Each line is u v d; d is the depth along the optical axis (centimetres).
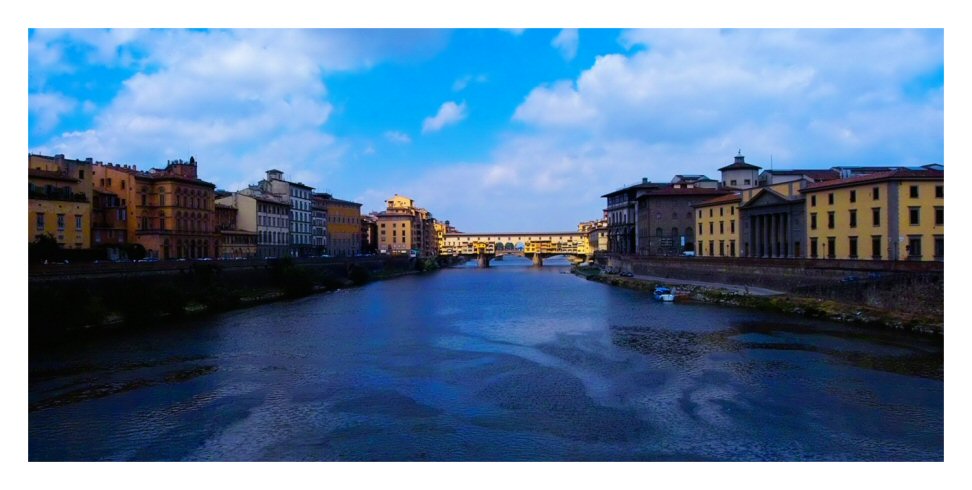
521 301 9650
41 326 5750
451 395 4012
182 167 11825
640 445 3111
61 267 6419
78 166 9062
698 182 15625
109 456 3045
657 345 5472
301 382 4362
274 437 3275
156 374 4578
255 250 13775
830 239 8419
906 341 5269
